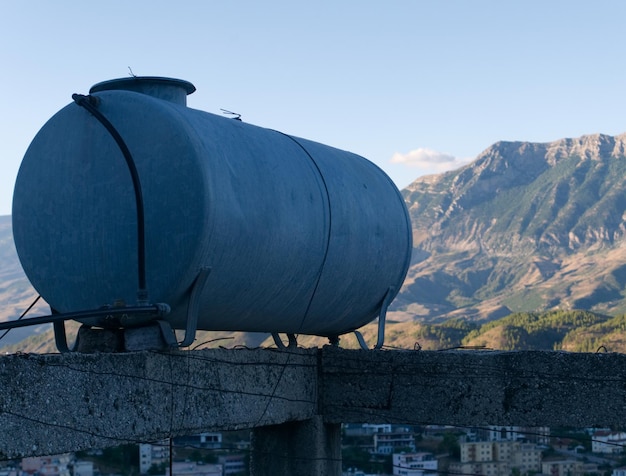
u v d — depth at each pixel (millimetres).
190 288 6484
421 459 166875
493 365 8273
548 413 8062
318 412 8773
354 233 8188
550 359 8117
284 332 8375
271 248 7059
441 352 8508
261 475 8812
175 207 6398
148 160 6504
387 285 9000
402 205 9266
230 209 6543
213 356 7070
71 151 6781
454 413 8352
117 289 6594
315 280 7812
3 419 5090
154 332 6492
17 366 5207
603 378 7953
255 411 7625
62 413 5488
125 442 6004
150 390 6289
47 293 6910
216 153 6621
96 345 6770
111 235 6590
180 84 7344
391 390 8594
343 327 8992
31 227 6930
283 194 7258
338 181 8195
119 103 6660
